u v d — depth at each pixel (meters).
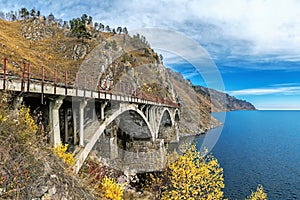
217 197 14.05
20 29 70.25
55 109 11.18
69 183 8.03
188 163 14.03
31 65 34.56
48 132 10.77
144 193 17.56
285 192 30.42
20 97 9.12
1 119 6.96
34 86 9.52
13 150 6.52
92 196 9.12
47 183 6.77
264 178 35.19
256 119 176.25
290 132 94.75
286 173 37.62
